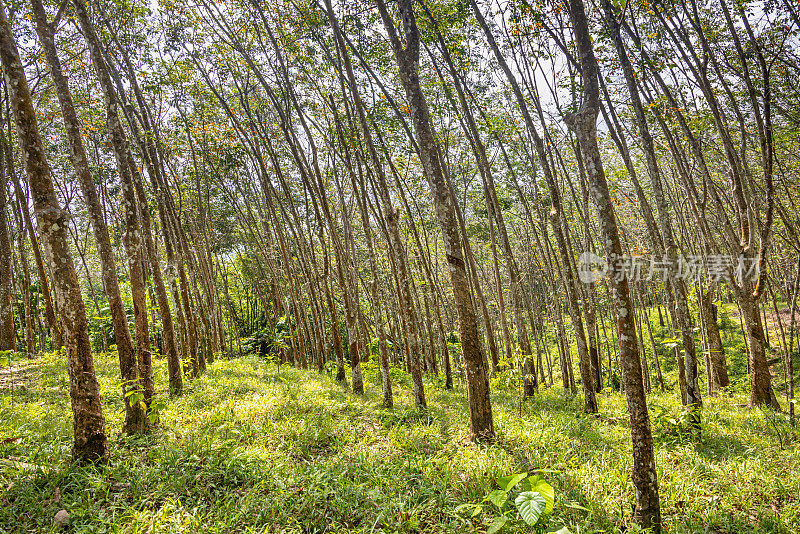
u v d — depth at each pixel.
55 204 4.53
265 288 24.95
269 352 22.11
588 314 12.56
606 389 13.70
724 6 7.82
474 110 11.70
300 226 15.09
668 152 12.02
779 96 8.73
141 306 6.35
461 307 6.33
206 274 17.97
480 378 6.30
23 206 12.05
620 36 8.88
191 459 4.90
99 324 17.45
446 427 7.16
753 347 9.45
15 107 4.33
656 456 5.89
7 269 12.35
